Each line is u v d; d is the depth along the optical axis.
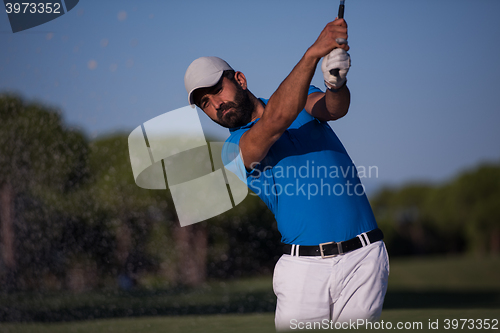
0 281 19.89
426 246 78.00
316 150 4.25
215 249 29.72
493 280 35.53
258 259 30.75
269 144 3.92
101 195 21.22
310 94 4.56
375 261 4.11
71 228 21.28
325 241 4.10
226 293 19.78
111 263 23.31
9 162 18.59
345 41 3.45
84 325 8.44
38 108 17.62
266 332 4.65
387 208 82.62
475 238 76.06
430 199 81.81
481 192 76.62
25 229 20.36
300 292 4.11
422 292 24.20
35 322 9.49
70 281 21.36
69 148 18.78
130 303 14.96
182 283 27.81
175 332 6.14
